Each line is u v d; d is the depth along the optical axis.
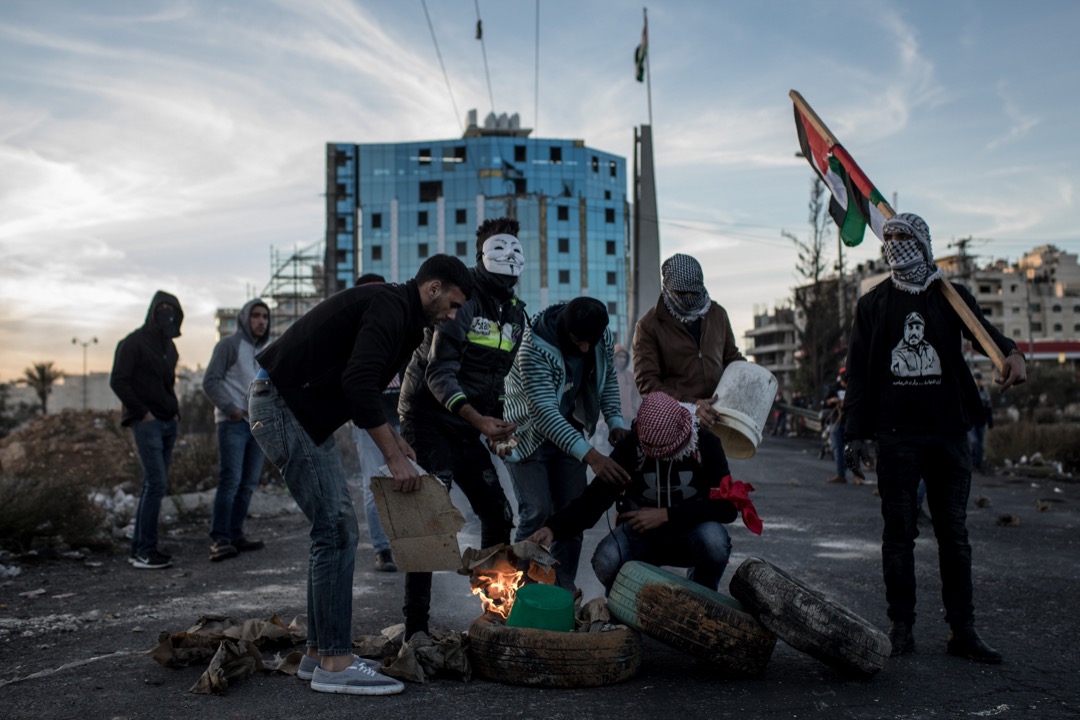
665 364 5.05
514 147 89.12
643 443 4.43
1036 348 116.06
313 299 87.94
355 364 3.71
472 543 7.46
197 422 39.31
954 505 4.46
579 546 4.82
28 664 4.18
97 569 6.92
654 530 4.42
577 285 88.94
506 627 3.88
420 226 88.62
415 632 4.24
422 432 4.47
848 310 40.44
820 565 6.87
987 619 5.21
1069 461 18.92
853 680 3.94
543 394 4.64
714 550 4.40
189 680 3.88
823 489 13.40
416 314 3.92
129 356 6.99
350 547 3.85
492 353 4.56
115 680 3.88
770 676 4.00
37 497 7.77
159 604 5.55
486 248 4.61
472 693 3.70
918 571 6.75
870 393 4.66
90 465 15.57
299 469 3.80
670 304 5.02
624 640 3.86
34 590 6.01
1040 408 47.62
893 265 4.61
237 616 5.18
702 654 3.89
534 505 4.80
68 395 175.25
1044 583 6.29
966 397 4.53
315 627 3.87
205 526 9.57
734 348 5.20
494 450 4.32
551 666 3.75
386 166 89.25
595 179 91.12
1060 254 142.62
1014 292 127.38
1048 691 3.80
